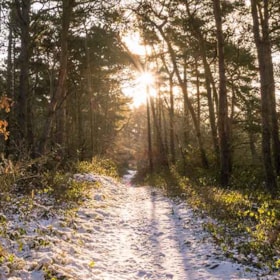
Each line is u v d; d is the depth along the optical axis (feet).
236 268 22.29
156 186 75.36
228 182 53.98
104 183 64.85
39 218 31.76
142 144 217.77
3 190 28.32
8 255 21.84
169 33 86.02
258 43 46.24
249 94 84.28
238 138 82.07
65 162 66.90
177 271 22.86
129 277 22.11
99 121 142.51
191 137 132.36
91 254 25.94
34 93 100.53
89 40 82.12
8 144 45.60
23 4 50.96
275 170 56.39
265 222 28.73
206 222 33.40
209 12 72.79
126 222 37.01
